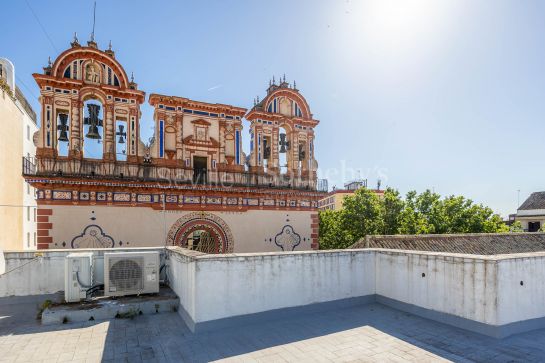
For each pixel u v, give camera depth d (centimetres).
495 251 1730
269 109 2023
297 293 859
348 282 947
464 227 2395
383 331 740
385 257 970
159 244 1611
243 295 785
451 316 774
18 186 2077
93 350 642
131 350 641
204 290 739
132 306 855
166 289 1020
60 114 1553
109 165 1557
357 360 596
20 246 2114
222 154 1848
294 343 674
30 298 1030
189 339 694
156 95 1684
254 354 622
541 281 772
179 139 1736
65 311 805
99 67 1608
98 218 1500
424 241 1650
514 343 662
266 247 1880
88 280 896
